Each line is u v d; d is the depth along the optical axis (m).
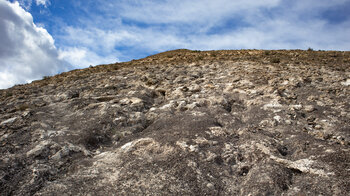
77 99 11.40
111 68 21.81
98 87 14.41
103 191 4.88
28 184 5.32
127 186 4.99
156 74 16.81
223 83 13.55
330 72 14.24
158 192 4.77
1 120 9.05
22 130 7.96
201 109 9.73
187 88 12.78
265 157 5.88
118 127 8.56
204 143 6.66
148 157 6.05
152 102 11.72
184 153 6.07
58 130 8.13
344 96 10.20
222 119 8.73
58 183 5.27
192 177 5.24
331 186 4.54
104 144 7.70
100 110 9.71
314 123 8.09
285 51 24.84
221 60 20.66
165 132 7.43
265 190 4.74
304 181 4.89
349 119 8.07
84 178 5.37
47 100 12.34
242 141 6.99
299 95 10.82
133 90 13.25
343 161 5.17
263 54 22.94
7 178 5.55
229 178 5.45
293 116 8.59
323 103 9.71
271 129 7.77
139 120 9.12
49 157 6.42
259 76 13.91
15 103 12.07
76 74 20.81
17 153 6.59
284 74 14.17
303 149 6.14
